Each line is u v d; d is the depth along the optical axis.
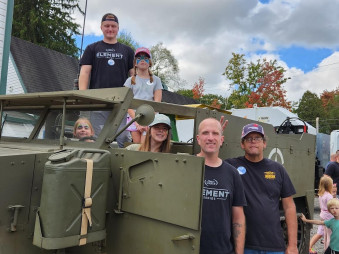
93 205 2.69
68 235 2.54
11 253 2.62
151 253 2.86
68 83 16.03
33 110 3.75
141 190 2.94
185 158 2.71
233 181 3.12
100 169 2.75
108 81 5.17
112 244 3.08
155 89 4.84
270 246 3.42
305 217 6.07
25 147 3.13
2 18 8.92
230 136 4.45
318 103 51.31
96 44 5.24
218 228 2.97
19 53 15.35
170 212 2.75
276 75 29.44
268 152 5.00
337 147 13.09
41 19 27.50
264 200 3.47
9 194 2.62
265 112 11.17
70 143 3.29
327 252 5.20
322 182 6.17
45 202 2.52
